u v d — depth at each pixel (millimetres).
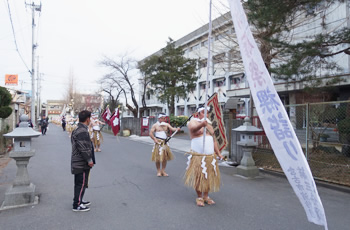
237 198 5164
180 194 5406
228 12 10898
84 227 3801
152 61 24047
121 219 4090
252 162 7094
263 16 7422
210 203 4793
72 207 4633
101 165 8547
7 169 8117
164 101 24438
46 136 21703
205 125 4434
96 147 12102
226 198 5156
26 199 4762
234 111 14102
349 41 7066
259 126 9164
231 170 7973
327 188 6062
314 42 7219
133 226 3830
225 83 30031
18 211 4426
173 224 3898
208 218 4129
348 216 4293
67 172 7523
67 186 6039
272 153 8734
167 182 6383
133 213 4340
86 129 4484
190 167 4738
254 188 5922
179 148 13891
